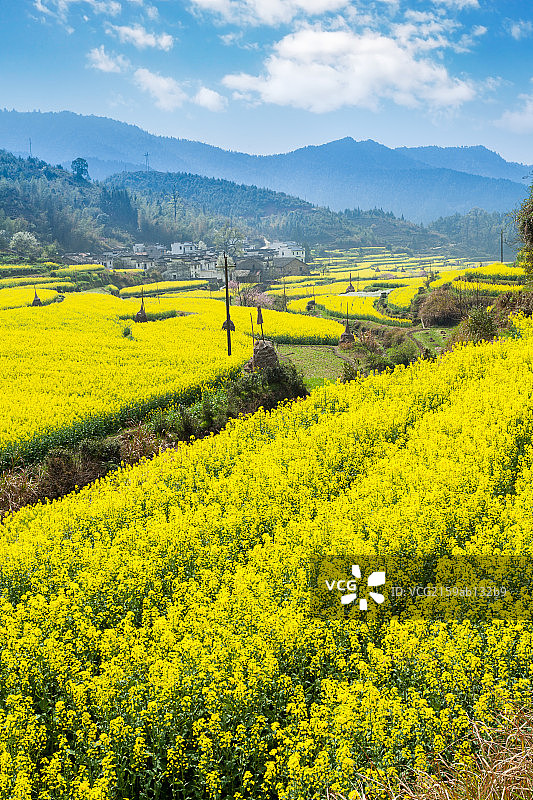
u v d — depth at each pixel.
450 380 23.05
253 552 12.58
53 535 15.73
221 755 8.44
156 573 13.12
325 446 18.72
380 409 20.72
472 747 7.98
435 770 7.71
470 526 12.76
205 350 44.34
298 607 10.71
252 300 94.75
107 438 27.41
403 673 9.08
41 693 9.95
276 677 9.35
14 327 56.34
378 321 74.50
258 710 8.91
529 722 7.98
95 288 131.12
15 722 8.87
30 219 196.62
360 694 8.76
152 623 11.48
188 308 78.56
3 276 127.94
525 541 11.28
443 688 8.77
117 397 30.47
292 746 8.25
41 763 9.07
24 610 11.84
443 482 14.25
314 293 118.62
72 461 23.14
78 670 10.29
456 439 16.83
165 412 30.33
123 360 40.88
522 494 13.05
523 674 8.94
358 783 7.64
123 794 8.40
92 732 8.76
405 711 8.23
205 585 12.20
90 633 10.72
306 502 14.87
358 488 15.12
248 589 11.25
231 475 18.06
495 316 41.00
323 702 8.93
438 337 53.97
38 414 27.48
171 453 22.28
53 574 14.12
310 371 41.31
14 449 25.08
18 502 20.97
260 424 22.86
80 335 51.25
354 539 12.11
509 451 15.89
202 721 8.51
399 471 15.57
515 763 7.25
